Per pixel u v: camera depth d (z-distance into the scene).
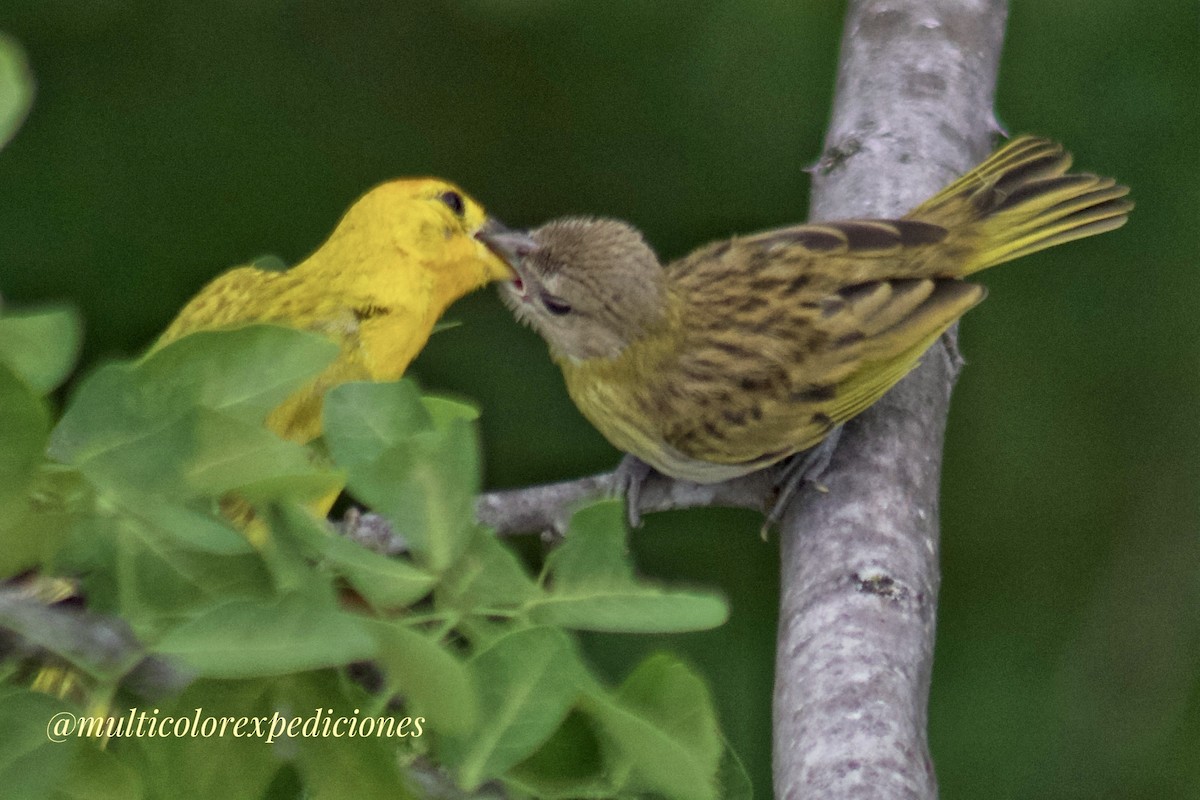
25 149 13.15
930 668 7.65
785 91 13.51
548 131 13.84
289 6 13.66
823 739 6.82
